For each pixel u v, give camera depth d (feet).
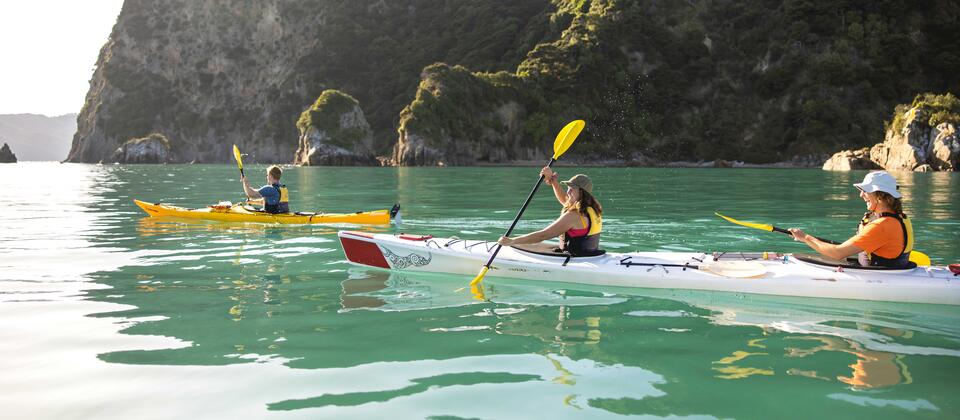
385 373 12.21
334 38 437.99
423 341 14.30
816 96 315.58
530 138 304.50
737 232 33.78
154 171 175.73
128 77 474.08
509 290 19.75
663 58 345.72
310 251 27.22
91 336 14.51
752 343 14.29
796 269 19.34
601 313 16.94
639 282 19.98
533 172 161.27
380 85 417.28
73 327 15.23
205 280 21.08
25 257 25.44
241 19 476.95
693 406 10.68
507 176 129.18
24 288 19.63
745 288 19.19
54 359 12.92
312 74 431.02
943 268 18.69
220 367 12.49
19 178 118.83
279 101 438.81
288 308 17.30
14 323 15.55
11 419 10.14
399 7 454.40
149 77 473.26
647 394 11.19
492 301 18.29
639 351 13.64
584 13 352.08
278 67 464.24
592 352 13.57
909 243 18.28
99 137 470.39
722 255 20.99
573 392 11.28
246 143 454.81
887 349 13.89
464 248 22.34
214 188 82.23
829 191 73.41
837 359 13.17
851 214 45.14
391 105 392.68
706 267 19.88
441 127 273.54
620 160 311.47
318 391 11.26
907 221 18.28
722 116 332.39
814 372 12.35
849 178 115.65
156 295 18.78
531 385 11.59
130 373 12.12
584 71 319.06
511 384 11.62
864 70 319.47
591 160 306.76
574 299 18.57
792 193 69.67
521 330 15.25
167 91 473.67
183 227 35.45
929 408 10.61
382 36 437.99
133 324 15.53
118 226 35.86
